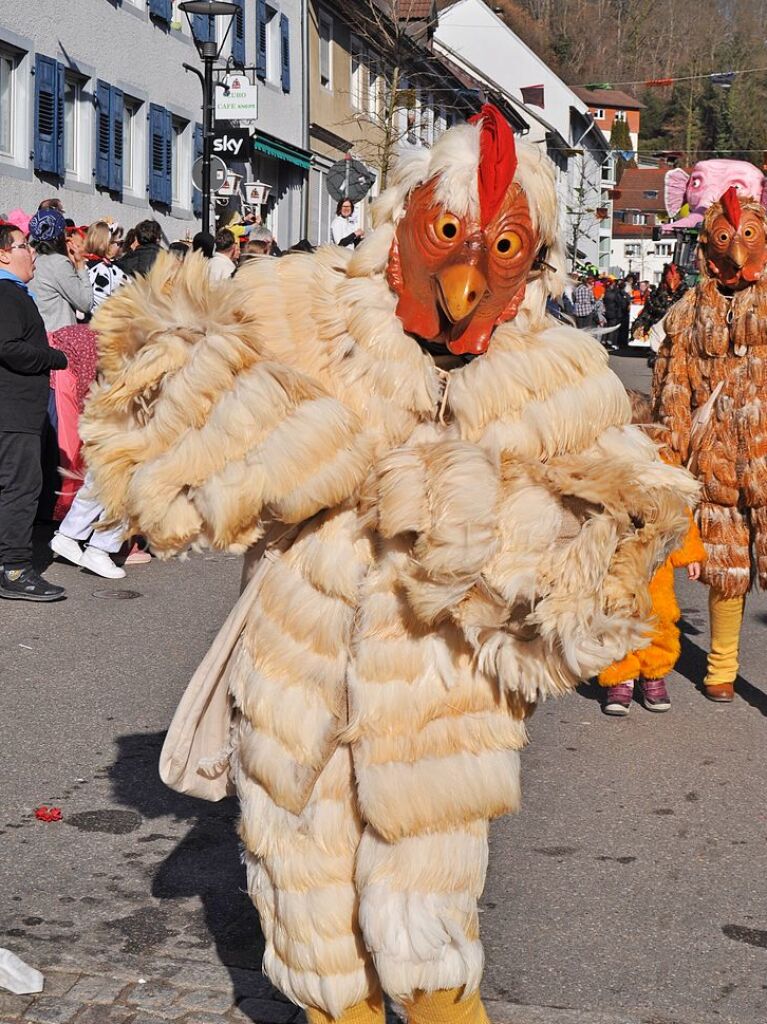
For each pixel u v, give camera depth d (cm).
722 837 471
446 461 244
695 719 611
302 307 262
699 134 10369
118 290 265
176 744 271
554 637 245
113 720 586
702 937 393
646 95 11288
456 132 254
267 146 2720
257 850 263
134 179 2228
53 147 1866
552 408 252
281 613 259
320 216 3222
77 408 907
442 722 255
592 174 7738
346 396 258
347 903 260
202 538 258
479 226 250
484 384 251
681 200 1677
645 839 468
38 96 1814
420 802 252
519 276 255
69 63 1914
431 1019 262
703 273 588
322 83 3203
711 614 632
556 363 253
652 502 244
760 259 568
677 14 8719
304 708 256
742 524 598
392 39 3072
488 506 241
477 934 263
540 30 8381
